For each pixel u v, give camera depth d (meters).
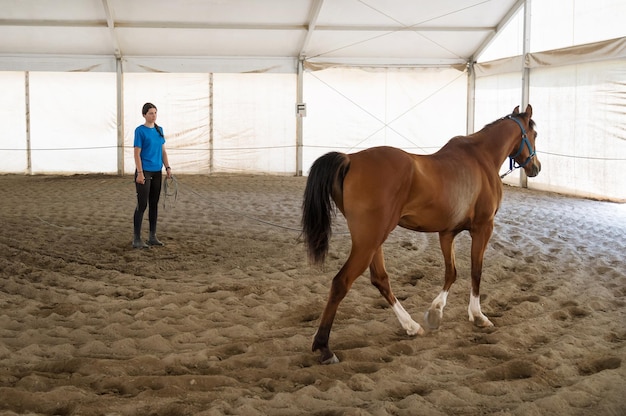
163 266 6.62
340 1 13.67
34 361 3.82
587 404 3.27
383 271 4.48
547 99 13.52
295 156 16.86
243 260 6.92
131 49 15.71
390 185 3.92
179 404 3.17
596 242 7.95
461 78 16.95
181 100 16.45
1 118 16.05
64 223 8.89
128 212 9.94
